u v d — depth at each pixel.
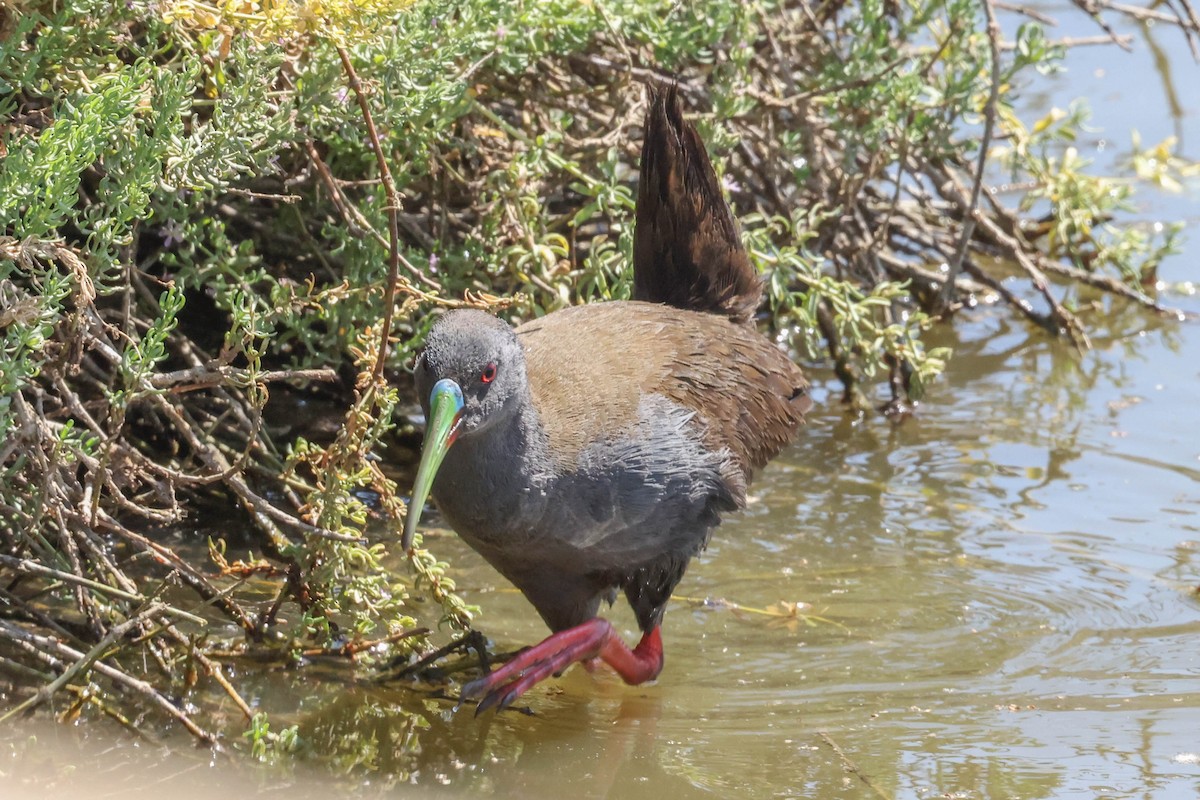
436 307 11.36
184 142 9.15
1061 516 12.06
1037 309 15.90
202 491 11.30
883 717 9.28
